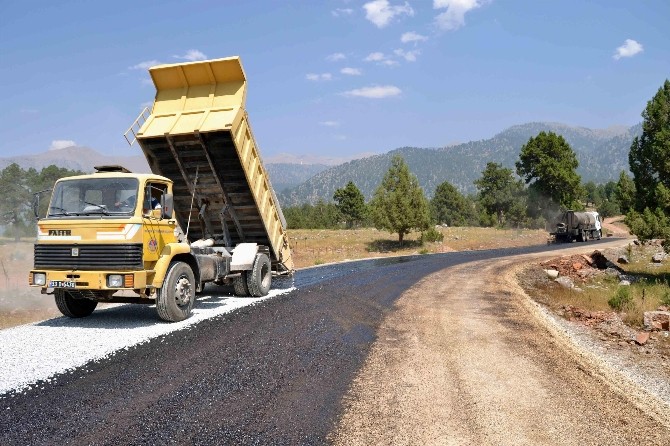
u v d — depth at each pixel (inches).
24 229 1208.2
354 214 3698.3
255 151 478.6
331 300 516.4
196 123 432.8
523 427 213.8
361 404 231.1
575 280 994.1
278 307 457.4
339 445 187.9
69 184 369.4
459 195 4675.2
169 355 290.5
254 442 187.0
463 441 196.7
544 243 2277.3
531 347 360.5
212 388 241.9
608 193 6368.1
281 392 241.8
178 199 492.1
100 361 274.2
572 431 212.7
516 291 682.2
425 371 287.6
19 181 1675.7
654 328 519.2
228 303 471.8
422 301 550.0
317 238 2198.6
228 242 519.2
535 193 3348.9
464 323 435.8
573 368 314.8
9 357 275.4
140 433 190.4
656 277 1085.8
